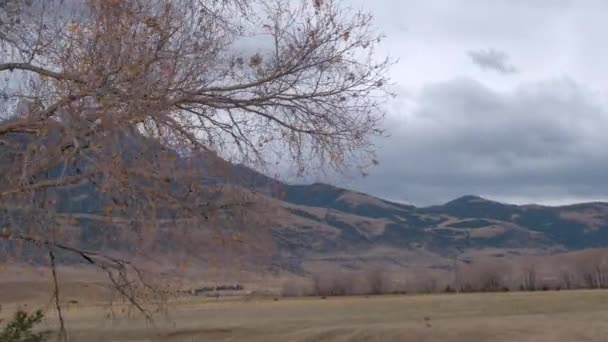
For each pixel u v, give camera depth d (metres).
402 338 28.05
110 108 8.67
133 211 8.77
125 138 8.77
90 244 8.90
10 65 9.47
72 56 9.16
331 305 44.06
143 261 9.10
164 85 9.38
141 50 9.28
